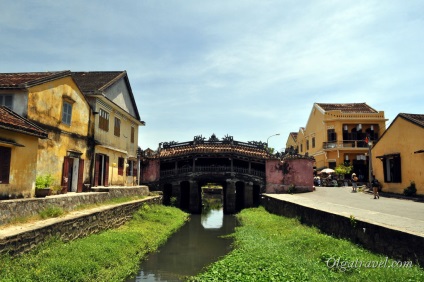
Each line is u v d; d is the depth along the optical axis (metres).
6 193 11.83
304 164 33.72
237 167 34.59
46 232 10.70
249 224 22.47
